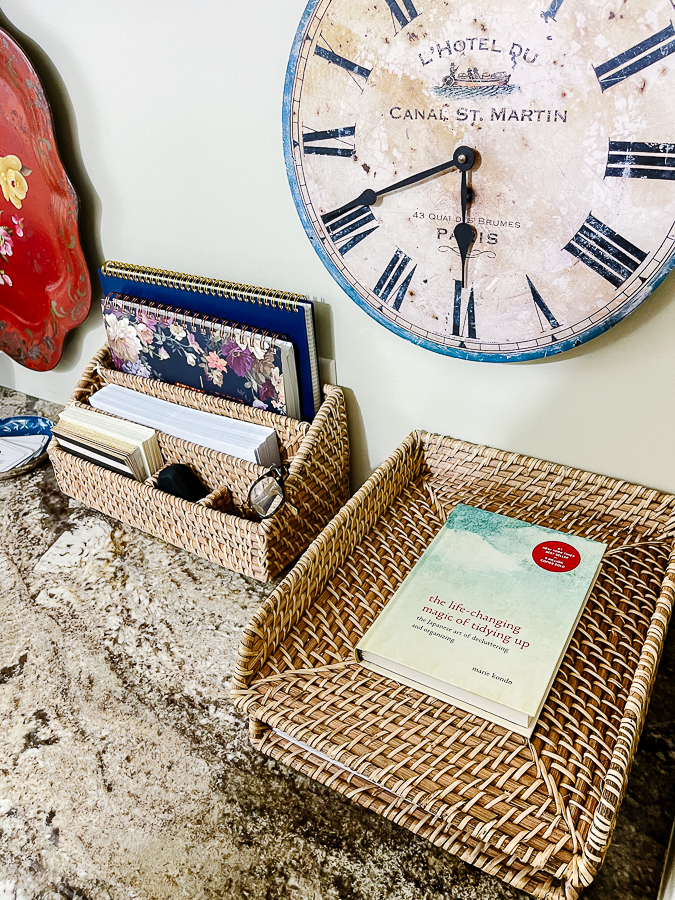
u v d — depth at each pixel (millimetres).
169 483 1045
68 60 1022
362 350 1023
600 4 609
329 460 1057
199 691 883
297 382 1038
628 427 868
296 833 728
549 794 626
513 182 735
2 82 1069
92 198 1166
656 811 714
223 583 1047
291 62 779
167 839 728
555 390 891
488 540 883
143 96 986
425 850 707
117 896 684
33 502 1250
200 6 854
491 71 686
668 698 827
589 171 691
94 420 1160
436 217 799
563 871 578
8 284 1342
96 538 1152
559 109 675
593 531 905
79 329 1388
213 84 911
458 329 867
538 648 740
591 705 701
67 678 907
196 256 1111
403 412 1050
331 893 675
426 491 1021
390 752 668
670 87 617
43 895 689
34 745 827
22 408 1574
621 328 796
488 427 980
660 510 873
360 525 915
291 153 843
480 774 646
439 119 736
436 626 775
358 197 833
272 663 768
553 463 948
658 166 656
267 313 1001
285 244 995
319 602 844
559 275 765
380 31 716
